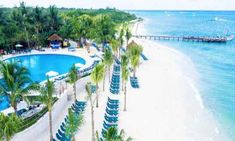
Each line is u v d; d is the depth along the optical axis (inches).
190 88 1692.9
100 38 2484.0
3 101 1244.5
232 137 1096.2
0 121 698.8
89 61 2080.5
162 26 6899.6
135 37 4148.6
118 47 2287.2
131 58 1718.8
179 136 1073.5
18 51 2367.1
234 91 1673.2
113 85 1593.3
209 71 2175.2
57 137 968.3
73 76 1275.8
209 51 3117.6
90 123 1119.6
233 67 2324.1
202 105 1418.6
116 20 5693.9
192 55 2854.3
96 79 1225.4
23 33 2444.6
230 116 1298.0
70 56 2353.6
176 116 1253.1
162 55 2753.4
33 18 2662.4
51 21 2770.7
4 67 1018.7
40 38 2583.7
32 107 1124.5
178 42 3865.7
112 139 732.0
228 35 4542.3
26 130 946.7
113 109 1248.8
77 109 1223.5
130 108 1299.2
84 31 2687.0
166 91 1590.8
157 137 1050.1
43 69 1999.3
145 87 1637.6
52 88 940.0
